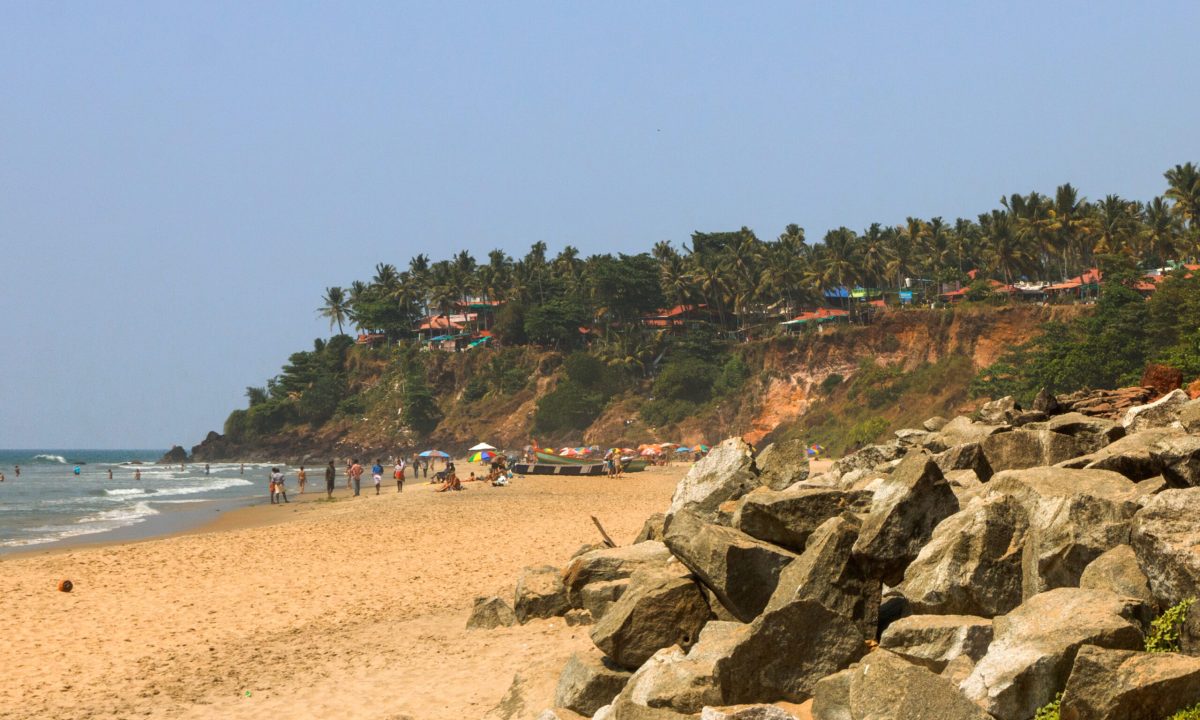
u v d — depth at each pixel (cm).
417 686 1292
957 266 15538
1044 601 773
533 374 18500
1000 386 11162
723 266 17375
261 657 1547
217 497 7475
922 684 709
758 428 14612
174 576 2502
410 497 5716
